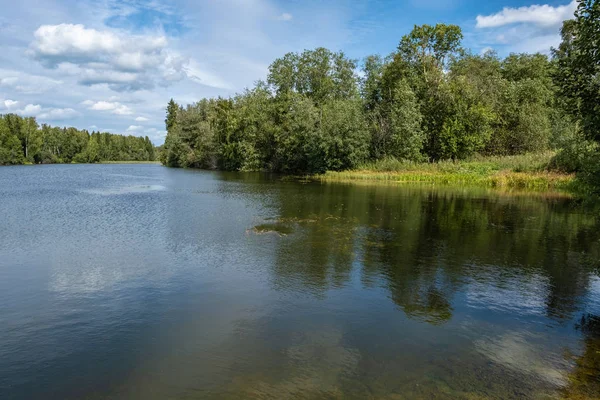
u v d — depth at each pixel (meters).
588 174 9.68
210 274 10.67
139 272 10.82
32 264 11.53
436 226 17.19
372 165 47.53
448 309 8.51
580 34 8.07
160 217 19.12
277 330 7.47
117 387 5.74
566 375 6.04
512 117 47.34
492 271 11.05
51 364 6.35
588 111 8.11
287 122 57.88
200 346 6.87
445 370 6.14
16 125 95.00
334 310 8.40
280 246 13.64
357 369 6.16
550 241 14.51
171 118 105.00
